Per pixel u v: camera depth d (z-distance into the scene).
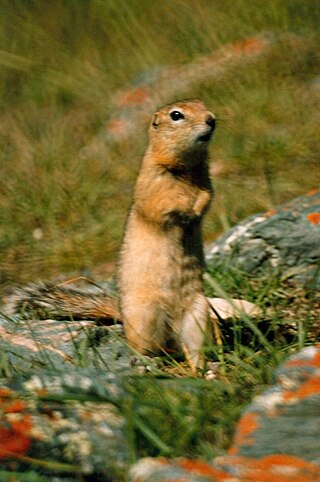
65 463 6.77
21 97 22.38
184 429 7.14
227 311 10.44
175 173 10.45
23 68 22.89
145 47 22.25
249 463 6.44
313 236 12.61
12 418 7.05
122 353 9.44
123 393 7.59
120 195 17.33
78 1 25.23
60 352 9.27
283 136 17.25
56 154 18.95
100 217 16.53
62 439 6.89
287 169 16.28
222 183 16.08
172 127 10.42
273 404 7.11
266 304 11.61
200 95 19.41
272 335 10.14
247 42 20.89
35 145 19.58
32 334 9.52
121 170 18.14
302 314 10.87
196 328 10.23
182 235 10.38
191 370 9.15
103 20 24.33
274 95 18.55
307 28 21.02
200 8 22.67
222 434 7.06
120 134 19.56
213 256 12.88
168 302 10.32
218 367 9.07
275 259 12.64
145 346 10.29
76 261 15.13
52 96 21.98
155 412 7.34
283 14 21.61
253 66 19.77
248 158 16.78
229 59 20.36
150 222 10.34
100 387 7.52
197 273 10.49
